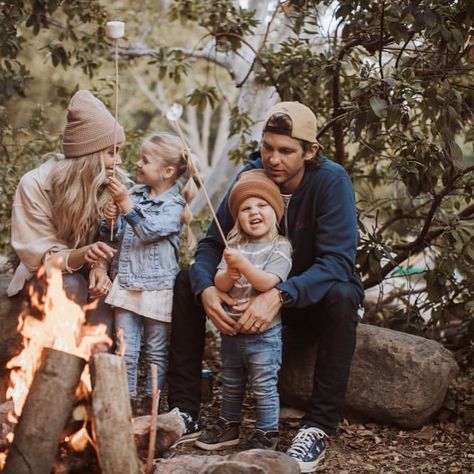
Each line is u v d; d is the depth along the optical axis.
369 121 4.10
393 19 4.16
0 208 5.57
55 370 2.69
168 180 3.67
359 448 3.59
